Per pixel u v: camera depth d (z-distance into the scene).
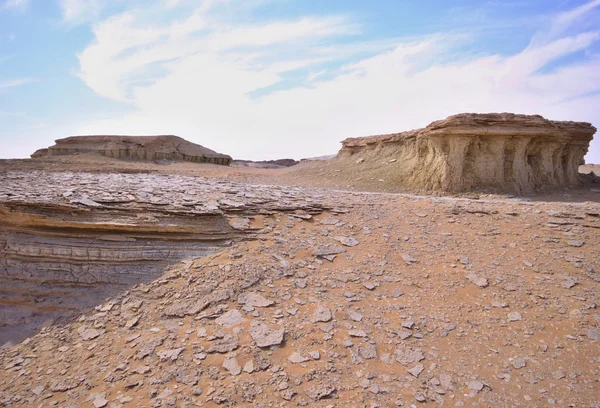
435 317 7.64
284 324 7.25
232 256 9.21
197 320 7.42
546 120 20.31
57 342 7.36
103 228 9.21
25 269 8.81
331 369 6.27
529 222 11.59
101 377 6.32
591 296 8.12
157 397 5.80
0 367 6.96
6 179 12.01
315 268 9.17
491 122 19.62
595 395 5.76
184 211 9.91
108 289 8.48
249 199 11.99
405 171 24.73
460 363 6.47
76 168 29.31
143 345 6.88
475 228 11.40
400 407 5.59
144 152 44.97
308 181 29.28
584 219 11.57
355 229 11.19
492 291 8.46
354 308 7.83
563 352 6.66
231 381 6.02
